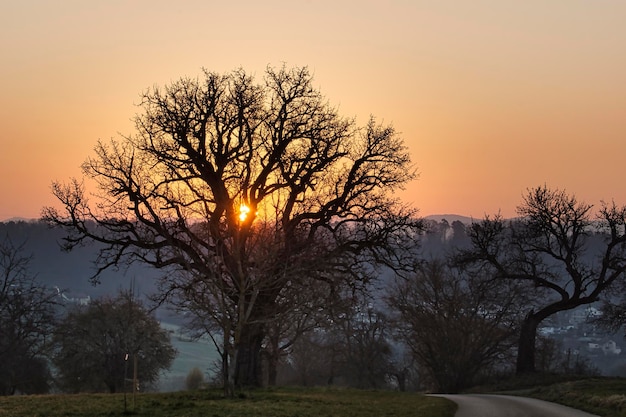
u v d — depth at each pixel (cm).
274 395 3309
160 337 7456
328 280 3975
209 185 3928
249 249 3250
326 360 8506
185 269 3478
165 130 3934
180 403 2686
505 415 2780
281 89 4147
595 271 5681
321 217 4153
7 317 5166
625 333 5806
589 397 3422
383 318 7756
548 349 7669
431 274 6912
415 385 9119
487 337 6806
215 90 4003
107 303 7294
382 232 4159
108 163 3953
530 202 5728
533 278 5781
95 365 6962
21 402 2736
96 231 3984
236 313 3244
